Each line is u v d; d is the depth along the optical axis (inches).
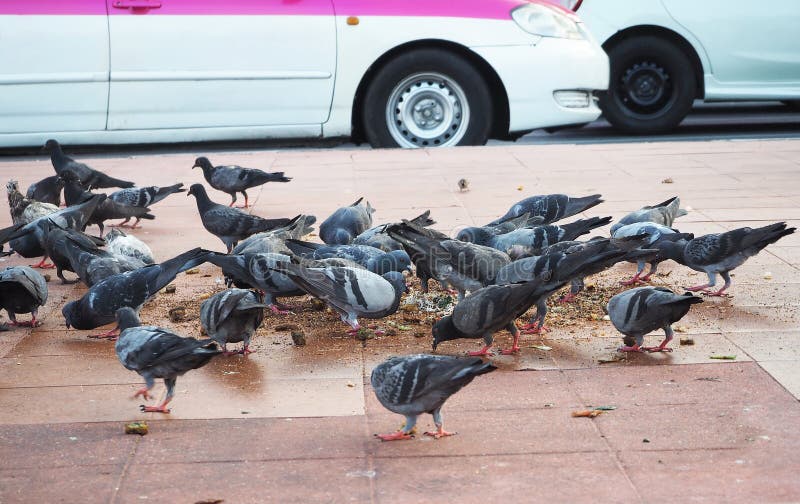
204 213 378.0
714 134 710.5
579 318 300.8
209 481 193.6
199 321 299.3
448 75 614.2
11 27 582.9
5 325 299.7
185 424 223.1
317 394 241.1
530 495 184.9
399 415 226.7
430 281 342.6
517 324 295.9
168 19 589.0
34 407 233.5
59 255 338.0
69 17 585.0
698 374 246.1
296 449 208.4
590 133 734.5
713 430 211.8
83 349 277.7
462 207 436.5
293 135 615.2
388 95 616.7
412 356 209.9
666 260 362.0
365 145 676.7
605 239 289.4
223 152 643.5
